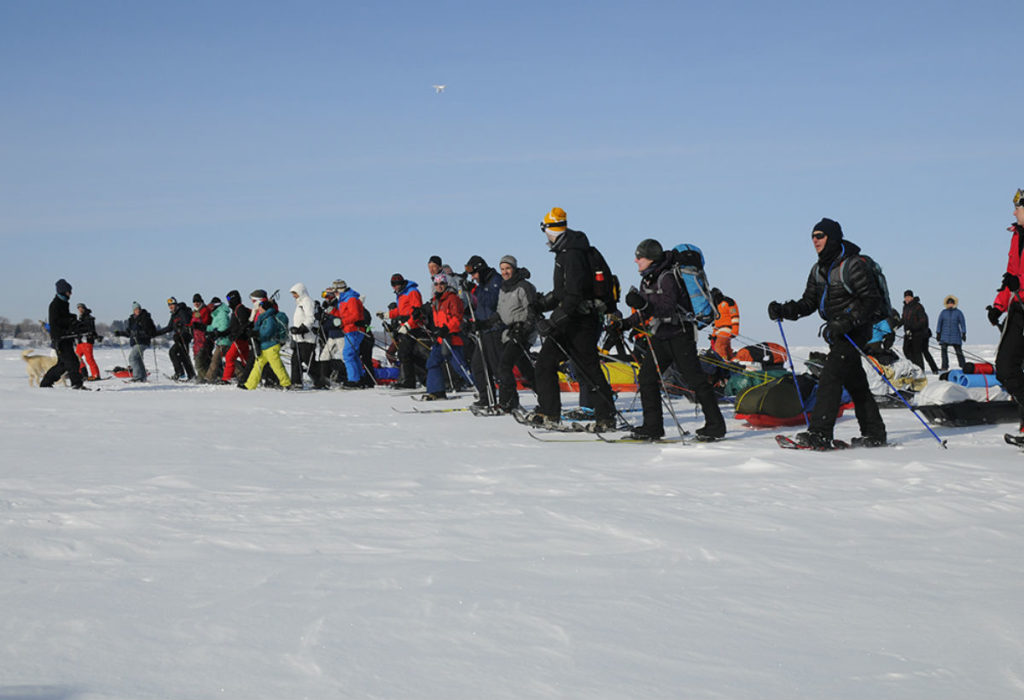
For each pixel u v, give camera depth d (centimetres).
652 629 270
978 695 223
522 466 609
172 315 1998
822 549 370
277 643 256
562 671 237
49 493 505
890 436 795
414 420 997
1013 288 671
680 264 780
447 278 1294
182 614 283
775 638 264
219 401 1309
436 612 284
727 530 404
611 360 1321
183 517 437
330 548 373
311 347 1677
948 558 356
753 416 895
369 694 221
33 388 1579
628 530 398
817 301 727
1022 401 691
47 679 228
